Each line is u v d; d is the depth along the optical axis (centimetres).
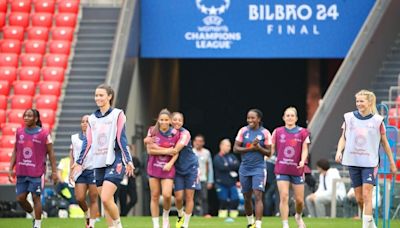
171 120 4872
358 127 4356
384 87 8612
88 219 4931
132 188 7450
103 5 9381
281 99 11681
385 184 4912
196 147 7838
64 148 8175
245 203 5153
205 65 11781
